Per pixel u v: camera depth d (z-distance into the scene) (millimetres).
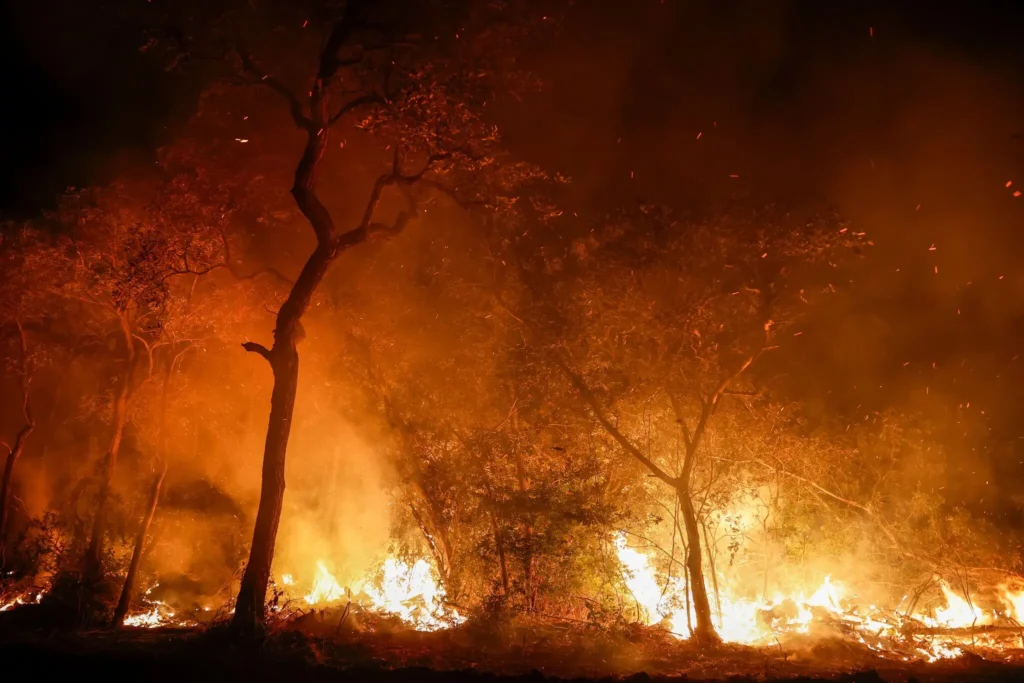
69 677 12023
